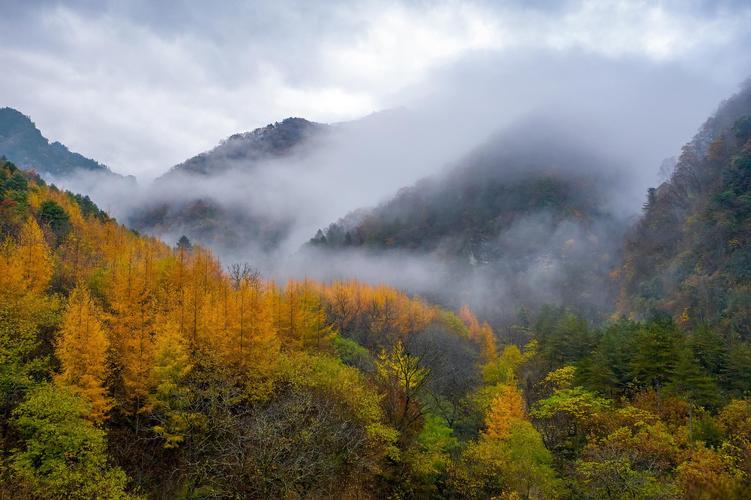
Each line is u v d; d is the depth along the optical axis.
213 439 29.77
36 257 45.47
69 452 25.58
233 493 23.55
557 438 41.97
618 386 54.69
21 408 25.91
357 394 36.66
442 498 34.78
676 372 47.03
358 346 65.88
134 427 35.41
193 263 63.84
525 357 70.00
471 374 64.06
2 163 94.00
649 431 36.72
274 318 51.88
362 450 33.22
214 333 39.38
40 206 77.88
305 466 25.19
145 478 31.30
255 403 36.81
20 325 33.97
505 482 33.66
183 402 31.47
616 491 27.11
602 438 38.28
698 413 43.06
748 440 35.94
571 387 52.22
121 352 37.31
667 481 29.14
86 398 30.20
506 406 39.84
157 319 39.41
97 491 24.34
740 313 84.94
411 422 38.84
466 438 45.69
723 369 54.97
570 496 31.72
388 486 34.06
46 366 34.97
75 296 40.47
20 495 22.70
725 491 24.45
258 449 24.14
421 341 70.25
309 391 35.16
